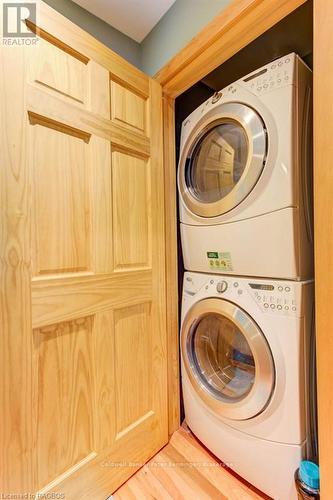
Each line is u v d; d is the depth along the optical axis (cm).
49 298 80
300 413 86
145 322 115
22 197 74
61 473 83
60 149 84
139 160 112
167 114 128
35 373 76
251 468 97
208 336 124
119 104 102
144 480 105
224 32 95
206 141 118
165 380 125
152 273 118
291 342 87
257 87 94
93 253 93
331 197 67
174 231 133
